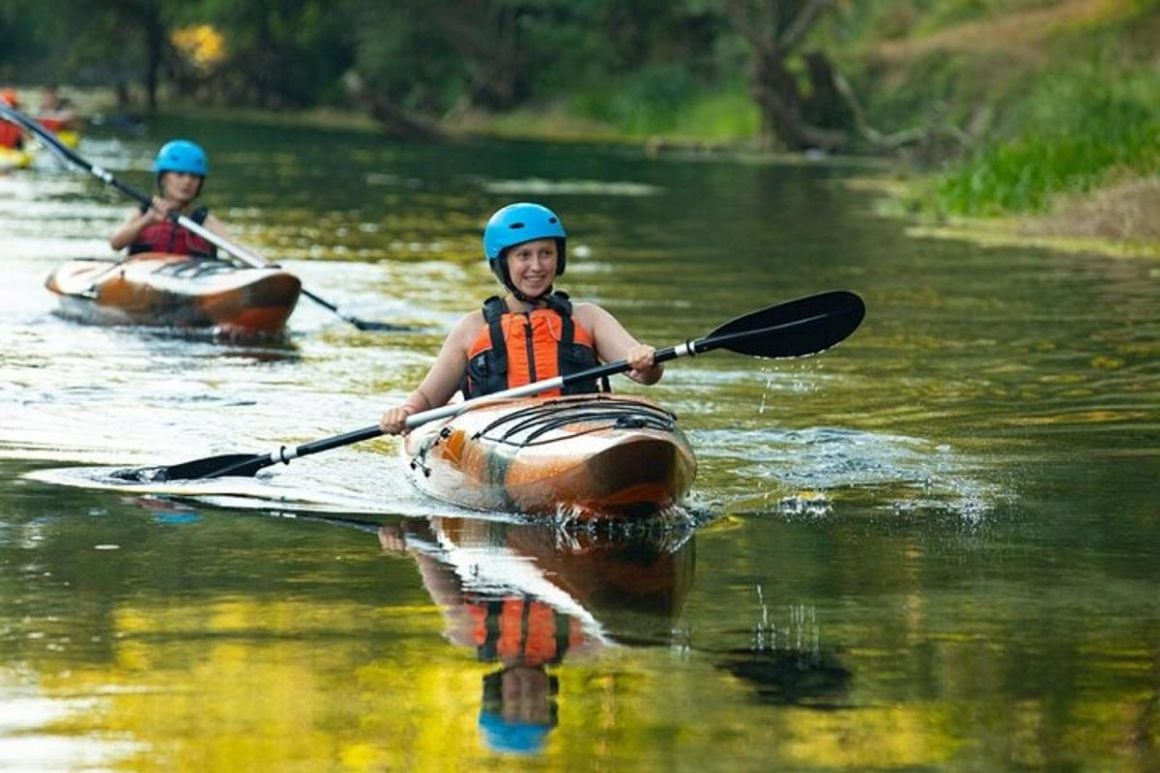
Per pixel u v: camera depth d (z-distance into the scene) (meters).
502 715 11.62
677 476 17.14
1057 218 48.62
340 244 44.34
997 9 93.44
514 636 13.35
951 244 45.44
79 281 30.94
